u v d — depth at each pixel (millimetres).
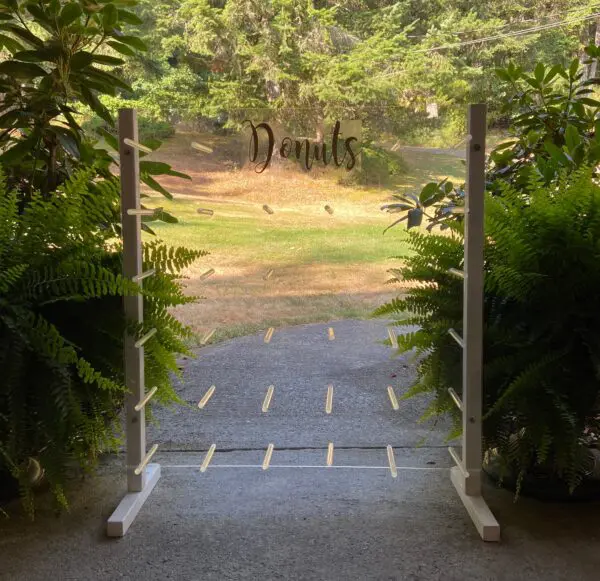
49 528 2047
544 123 2998
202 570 1831
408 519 2096
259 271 4066
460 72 8117
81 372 1944
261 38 8078
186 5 8406
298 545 1952
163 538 1994
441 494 2266
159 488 2328
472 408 2090
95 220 2100
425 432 2867
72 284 2037
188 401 3211
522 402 2025
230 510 2164
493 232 2070
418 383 2426
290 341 3992
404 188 2582
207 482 2379
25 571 1827
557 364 2025
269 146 2553
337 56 7594
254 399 3227
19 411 1925
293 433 2857
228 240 3896
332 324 4230
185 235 3900
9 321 1900
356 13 10219
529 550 1908
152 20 8555
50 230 2002
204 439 2799
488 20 10984
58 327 2094
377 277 4199
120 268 2203
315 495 2270
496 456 2350
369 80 6117
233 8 8148
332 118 2545
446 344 2320
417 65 7398
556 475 2168
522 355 2072
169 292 2232
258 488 2330
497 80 7754
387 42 8297
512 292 2086
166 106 7449
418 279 2369
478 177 2016
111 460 2527
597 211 2033
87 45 2539
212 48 8406
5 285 1922
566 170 2350
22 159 2629
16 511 2146
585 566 1828
